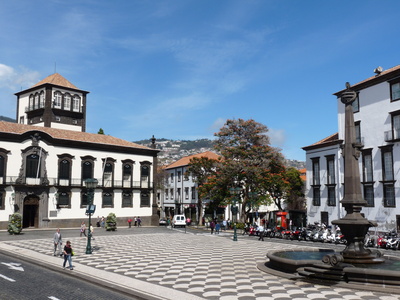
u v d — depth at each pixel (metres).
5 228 44.00
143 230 47.44
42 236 36.59
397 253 25.80
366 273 13.88
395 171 35.88
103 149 53.69
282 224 46.50
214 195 53.12
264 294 13.30
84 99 63.47
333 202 43.09
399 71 35.50
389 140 36.06
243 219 51.81
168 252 25.41
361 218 16.73
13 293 13.30
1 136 44.56
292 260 16.83
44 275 17.16
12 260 21.59
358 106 40.72
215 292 13.70
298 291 13.62
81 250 26.22
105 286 14.84
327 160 44.25
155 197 58.59
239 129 52.78
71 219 49.47
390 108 36.78
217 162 54.62
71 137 51.66
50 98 59.00
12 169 45.19
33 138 46.88
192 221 70.56
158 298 12.85
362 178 39.59
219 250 26.62
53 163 48.69
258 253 24.95
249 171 48.25
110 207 53.59
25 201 46.47
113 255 23.80
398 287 13.36
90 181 24.89
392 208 35.88
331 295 12.90
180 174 76.50
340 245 30.97
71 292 13.77
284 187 53.31
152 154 59.19
